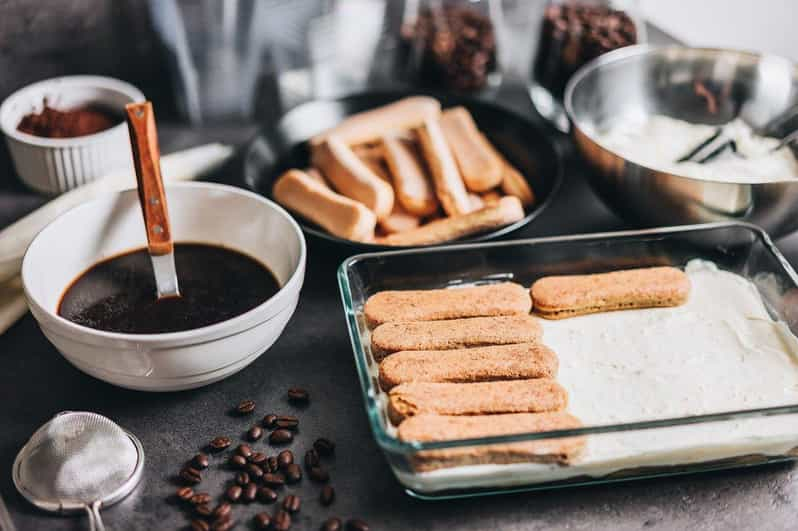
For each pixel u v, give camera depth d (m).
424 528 0.76
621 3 1.14
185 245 0.89
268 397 0.85
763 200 0.89
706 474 0.80
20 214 1.01
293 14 1.17
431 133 1.00
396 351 0.81
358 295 0.85
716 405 0.79
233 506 0.77
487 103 1.09
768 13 1.50
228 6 1.10
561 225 1.01
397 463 0.74
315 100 1.11
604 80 1.05
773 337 0.84
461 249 0.86
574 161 1.10
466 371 0.79
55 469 0.76
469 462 0.74
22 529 0.75
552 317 0.85
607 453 0.75
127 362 0.77
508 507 0.78
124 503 0.77
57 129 1.03
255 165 1.01
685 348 0.83
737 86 1.04
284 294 0.79
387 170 1.02
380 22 1.26
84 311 0.83
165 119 1.15
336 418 0.83
